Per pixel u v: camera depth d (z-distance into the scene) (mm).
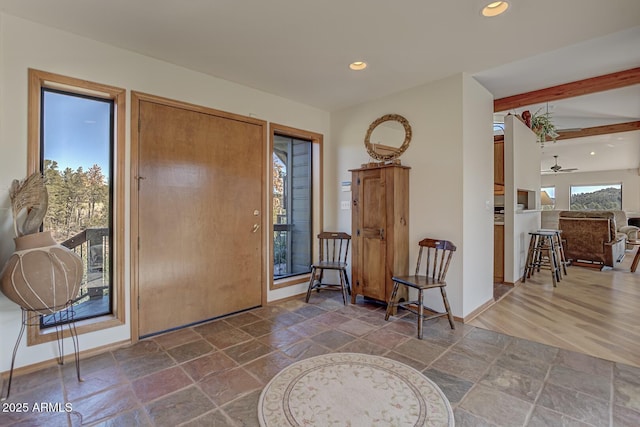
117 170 2500
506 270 4383
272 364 2205
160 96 2709
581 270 5281
